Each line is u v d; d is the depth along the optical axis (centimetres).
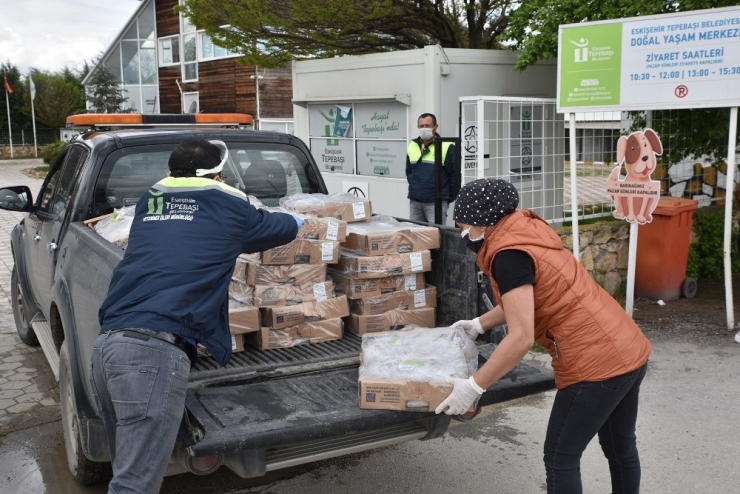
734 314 710
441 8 1029
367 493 402
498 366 281
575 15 795
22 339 663
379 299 396
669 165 859
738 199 922
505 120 796
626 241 778
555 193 874
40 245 528
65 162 529
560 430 298
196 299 287
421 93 858
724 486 398
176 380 274
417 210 818
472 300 381
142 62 3284
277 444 278
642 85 660
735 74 622
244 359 359
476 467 431
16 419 500
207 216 299
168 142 470
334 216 419
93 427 361
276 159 506
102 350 277
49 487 410
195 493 405
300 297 380
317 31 1005
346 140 1004
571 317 288
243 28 997
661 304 745
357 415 294
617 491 332
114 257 321
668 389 535
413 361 311
